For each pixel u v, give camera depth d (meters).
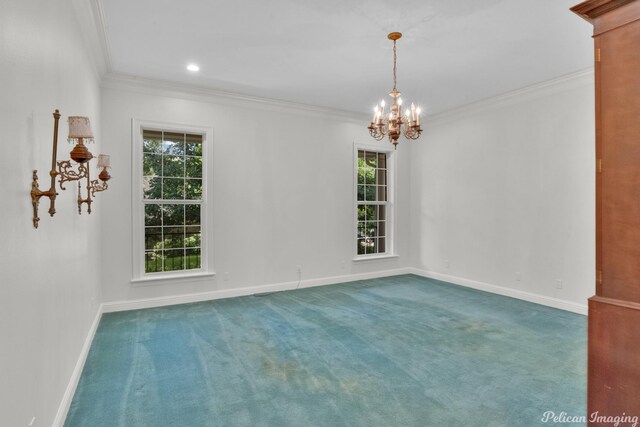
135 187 4.28
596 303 1.76
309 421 2.04
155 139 4.50
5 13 1.29
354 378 2.55
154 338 3.31
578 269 4.09
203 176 4.75
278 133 5.21
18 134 1.42
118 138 4.19
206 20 2.99
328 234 5.66
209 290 4.71
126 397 2.29
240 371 2.66
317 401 2.25
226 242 4.82
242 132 4.94
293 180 5.34
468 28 3.11
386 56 3.69
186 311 4.18
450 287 5.39
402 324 3.70
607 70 1.73
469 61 3.80
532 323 3.72
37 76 1.67
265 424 2.02
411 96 4.99
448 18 2.94
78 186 2.61
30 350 1.52
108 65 3.89
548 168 4.39
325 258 5.62
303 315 4.02
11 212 1.33
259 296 4.88
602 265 1.76
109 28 3.12
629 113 1.66
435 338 3.31
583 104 4.05
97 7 2.78
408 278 6.05
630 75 1.66
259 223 5.07
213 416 2.09
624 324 1.66
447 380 2.52
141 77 4.25
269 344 3.17
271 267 5.16
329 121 5.66
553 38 3.28
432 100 5.17
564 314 4.03
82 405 2.20
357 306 4.38
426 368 2.70
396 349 3.06
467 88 4.66
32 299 1.56
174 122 4.50
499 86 4.58
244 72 4.13
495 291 5.02
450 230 5.72
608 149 1.73
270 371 2.66
